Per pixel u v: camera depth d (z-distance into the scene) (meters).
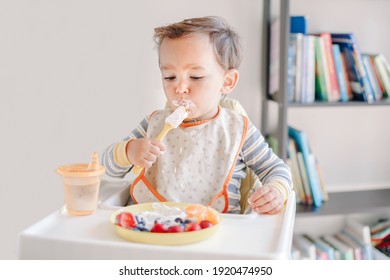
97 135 1.97
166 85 1.08
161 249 0.74
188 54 1.05
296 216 1.86
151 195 1.09
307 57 1.90
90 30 1.92
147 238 0.78
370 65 1.96
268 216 0.93
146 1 1.92
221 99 1.26
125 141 1.06
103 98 1.96
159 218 0.88
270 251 0.76
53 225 0.86
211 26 1.09
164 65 1.07
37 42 1.90
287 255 0.80
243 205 1.16
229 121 1.14
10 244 2.00
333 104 1.87
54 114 1.95
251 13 2.00
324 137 2.17
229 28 1.16
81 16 1.91
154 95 1.98
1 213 1.98
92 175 0.90
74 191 0.90
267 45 1.99
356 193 2.16
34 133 1.95
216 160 1.09
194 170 1.09
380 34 2.13
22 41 1.90
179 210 0.92
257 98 2.05
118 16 1.92
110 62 1.94
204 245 0.78
